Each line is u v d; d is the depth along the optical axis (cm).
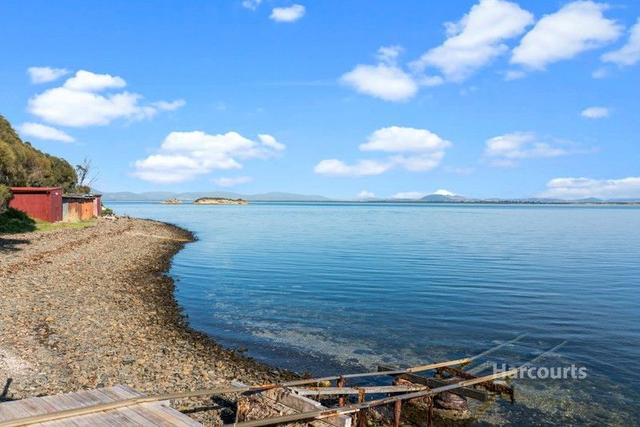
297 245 6391
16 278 2661
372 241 7006
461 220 14025
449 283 3556
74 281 2848
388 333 2236
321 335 2194
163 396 963
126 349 1688
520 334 2239
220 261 4747
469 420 1398
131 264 3975
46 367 1422
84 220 7288
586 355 1959
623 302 2936
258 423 962
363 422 1288
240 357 1827
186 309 2653
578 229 10269
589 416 1434
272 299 2977
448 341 2125
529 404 1504
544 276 3919
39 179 7000
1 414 841
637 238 7925
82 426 805
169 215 16325
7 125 7206
